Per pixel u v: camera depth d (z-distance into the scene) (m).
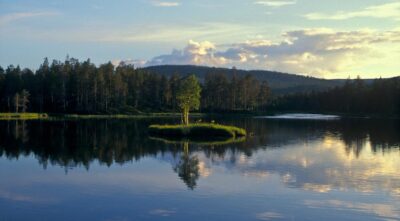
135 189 28.30
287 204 24.89
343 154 45.09
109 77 157.00
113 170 35.34
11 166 37.44
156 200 25.55
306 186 29.42
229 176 32.69
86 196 26.52
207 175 33.09
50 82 149.88
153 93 170.88
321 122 104.19
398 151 47.56
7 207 24.20
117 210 23.55
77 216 22.58
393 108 149.62
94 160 41.06
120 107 156.00
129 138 63.03
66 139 61.38
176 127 68.50
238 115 151.00
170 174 33.50
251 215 22.81
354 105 166.00
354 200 25.88
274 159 41.41
